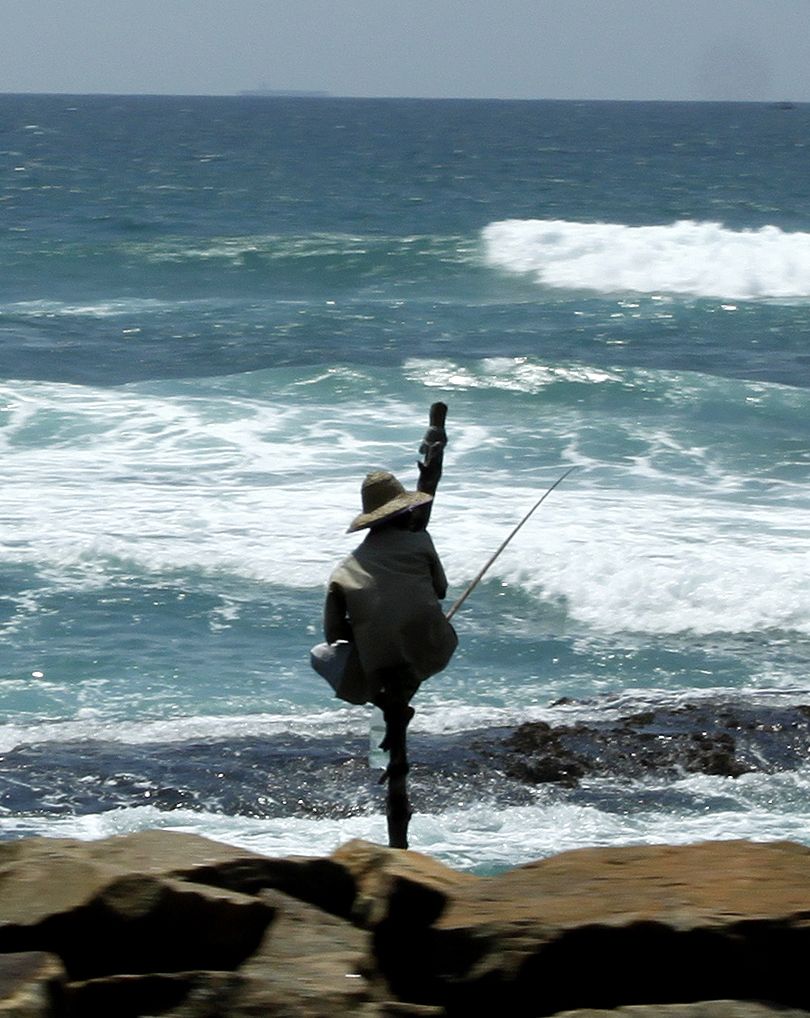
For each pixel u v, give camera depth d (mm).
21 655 45031
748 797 35656
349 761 36562
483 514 59062
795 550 54594
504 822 34125
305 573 52531
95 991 14250
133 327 111625
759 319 116438
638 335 110438
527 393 84688
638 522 58312
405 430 75375
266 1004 14188
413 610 22828
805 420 80188
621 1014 13820
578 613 49969
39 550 54219
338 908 16078
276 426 75500
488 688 43594
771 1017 13836
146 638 46750
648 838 33438
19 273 140875
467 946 14578
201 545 54938
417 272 140250
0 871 15758
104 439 72000
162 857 15953
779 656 46500
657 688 43875
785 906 14586
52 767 36188
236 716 40469
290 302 127000
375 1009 14203
